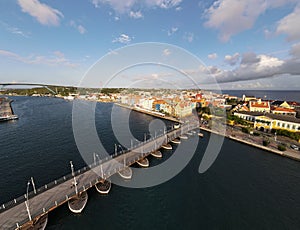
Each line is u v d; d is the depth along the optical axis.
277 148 74.06
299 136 81.31
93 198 43.19
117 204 41.41
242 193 45.75
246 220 37.03
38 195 40.41
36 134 91.94
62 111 161.62
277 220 37.09
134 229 34.94
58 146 74.81
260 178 52.94
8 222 32.94
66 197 39.66
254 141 82.62
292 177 53.78
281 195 45.03
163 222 36.56
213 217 37.75
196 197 44.03
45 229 34.41
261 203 42.03
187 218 37.47
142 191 46.00
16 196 43.03
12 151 69.81
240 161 64.56
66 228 34.91
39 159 62.97
